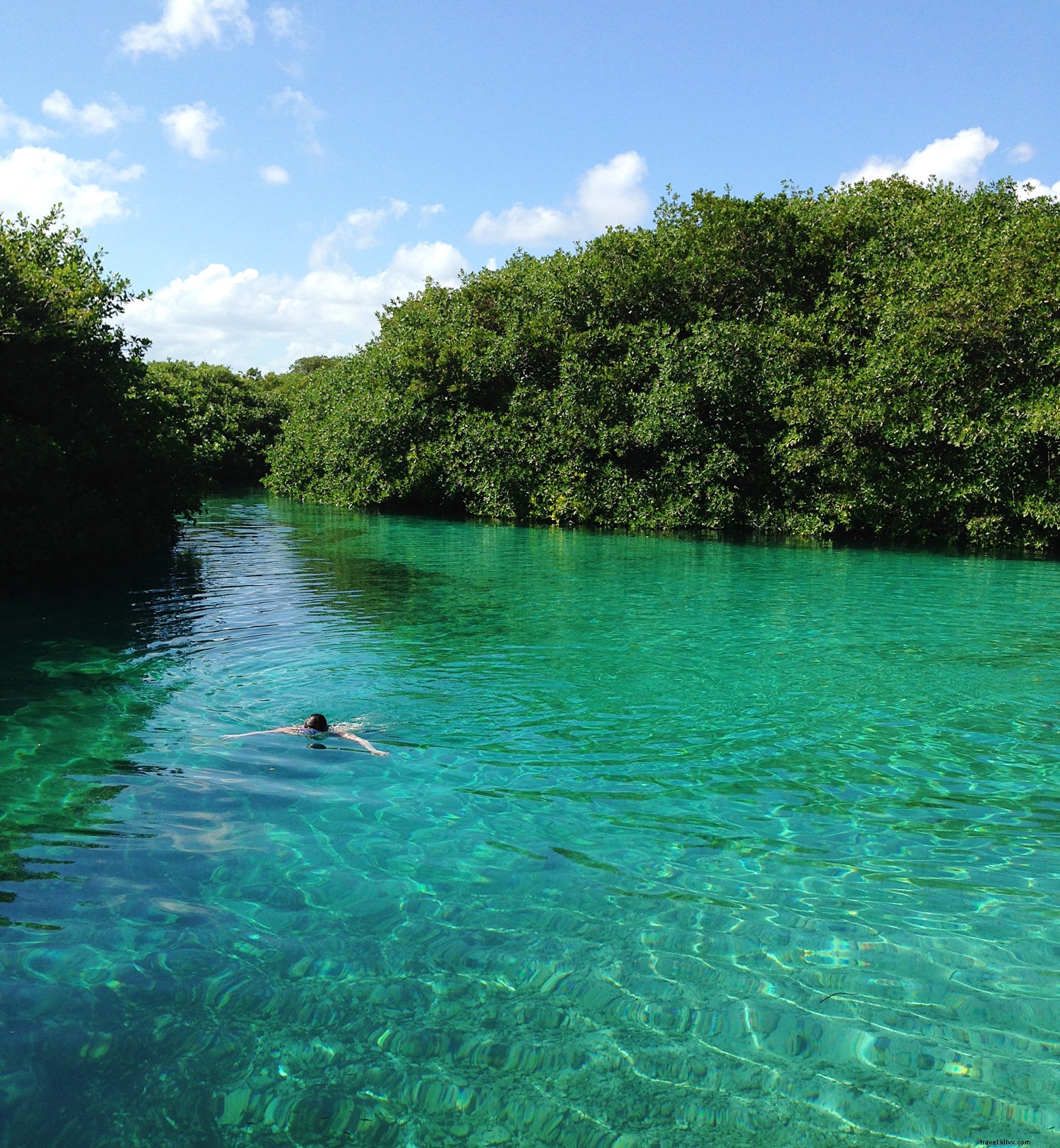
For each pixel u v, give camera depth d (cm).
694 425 2372
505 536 2225
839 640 973
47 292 1340
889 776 568
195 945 353
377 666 829
